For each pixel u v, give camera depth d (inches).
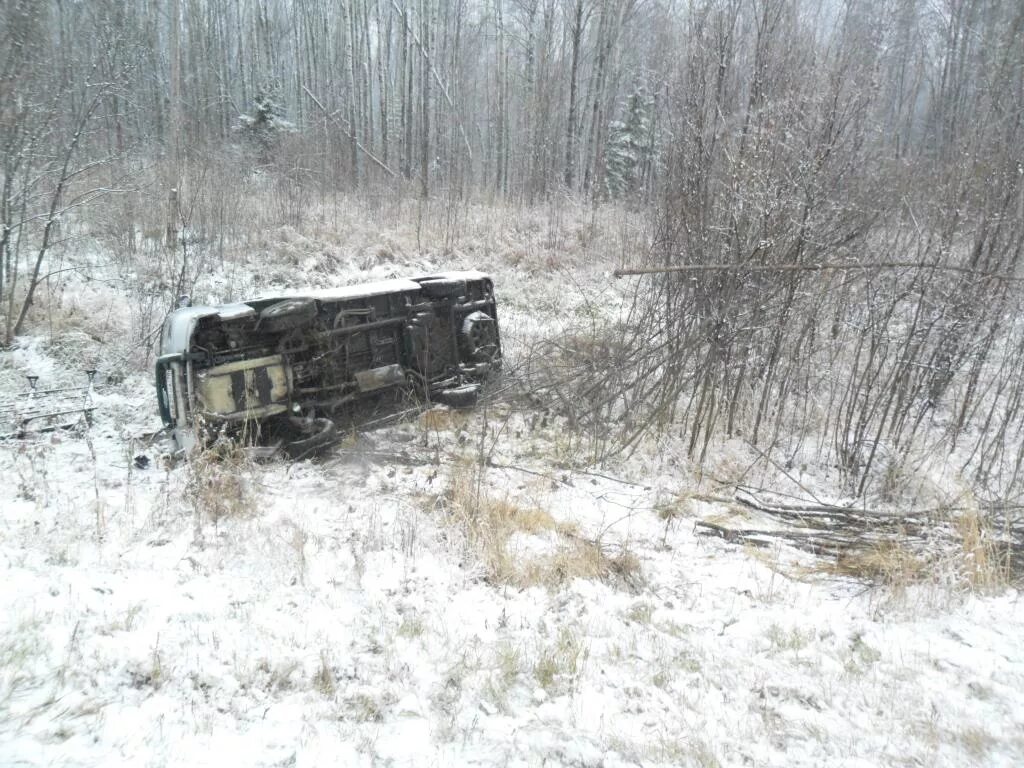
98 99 462.0
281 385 287.4
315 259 573.6
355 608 174.1
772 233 303.1
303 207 669.9
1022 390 331.6
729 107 339.6
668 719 138.7
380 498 252.2
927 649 169.8
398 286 345.4
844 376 381.7
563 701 142.6
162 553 193.6
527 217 767.1
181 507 226.2
